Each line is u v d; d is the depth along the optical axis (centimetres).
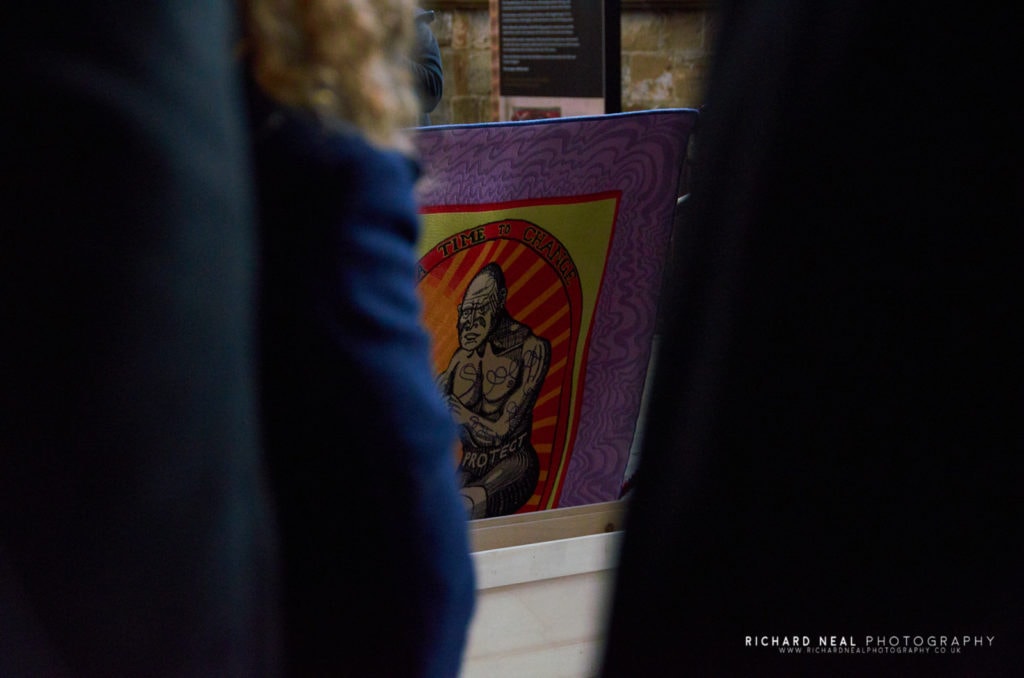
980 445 94
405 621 85
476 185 212
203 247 67
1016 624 97
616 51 420
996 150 89
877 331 91
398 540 83
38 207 64
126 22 65
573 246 219
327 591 85
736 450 93
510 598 185
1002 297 92
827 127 89
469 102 684
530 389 226
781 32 89
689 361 95
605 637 101
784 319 91
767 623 96
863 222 90
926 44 88
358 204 82
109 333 64
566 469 233
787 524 94
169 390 66
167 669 69
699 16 663
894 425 93
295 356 81
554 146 213
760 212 90
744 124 91
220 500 70
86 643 68
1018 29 88
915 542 95
